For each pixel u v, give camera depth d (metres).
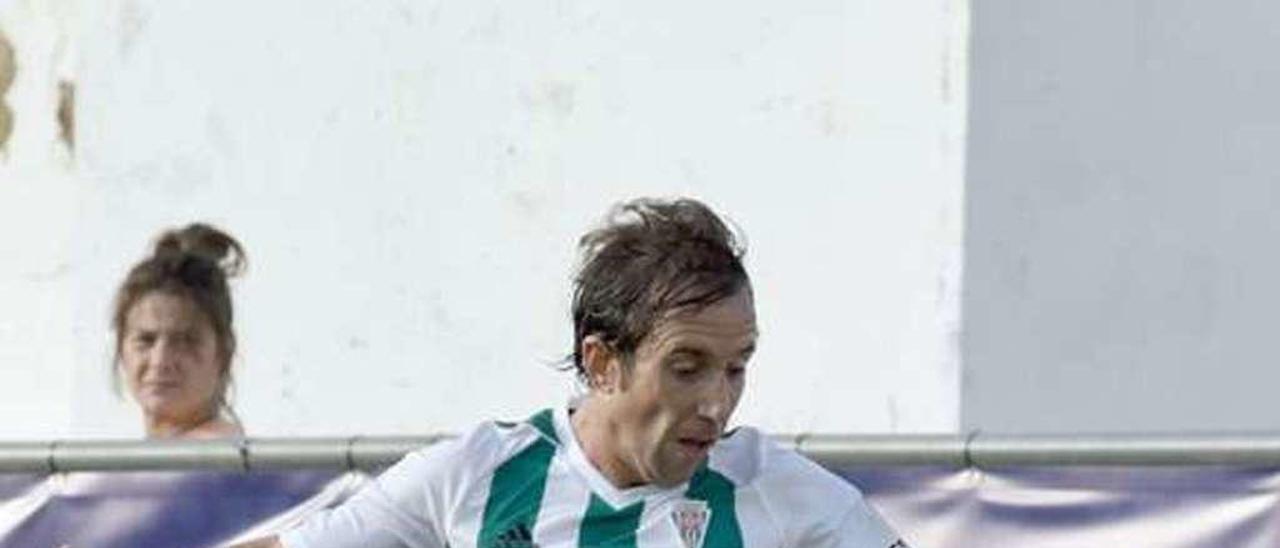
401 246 17.17
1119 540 11.84
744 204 16.20
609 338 9.40
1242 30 15.87
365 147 17.27
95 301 17.98
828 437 12.19
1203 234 15.82
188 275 14.49
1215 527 11.72
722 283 9.27
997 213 15.58
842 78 15.95
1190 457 11.76
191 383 14.44
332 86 17.34
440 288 17.06
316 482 12.76
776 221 16.11
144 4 17.88
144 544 13.02
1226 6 15.87
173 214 17.77
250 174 17.55
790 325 16.03
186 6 17.77
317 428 17.34
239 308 17.52
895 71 15.78
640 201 11.24
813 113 16.02
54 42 19.67
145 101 17.86
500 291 16.91
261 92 17.53
